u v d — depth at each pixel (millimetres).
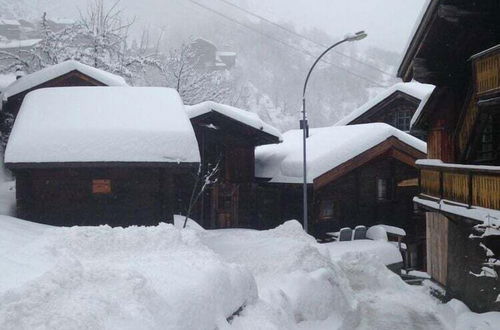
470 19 10047
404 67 12203
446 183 10797
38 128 10320
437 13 10188
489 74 9211
